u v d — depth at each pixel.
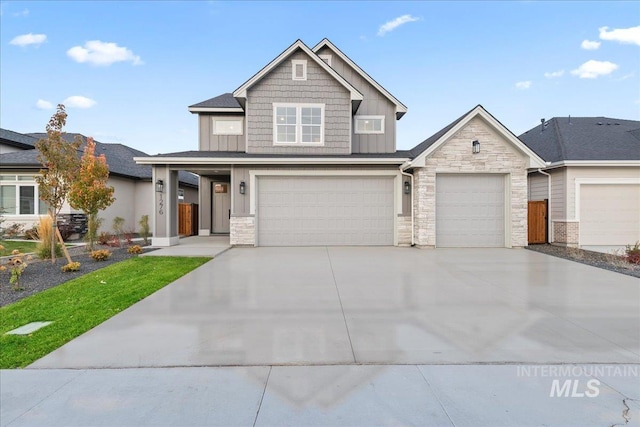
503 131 13.23
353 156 14.49
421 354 4.11
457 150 13.48
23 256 10.09
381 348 4.29
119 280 7.96
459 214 13.78
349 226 14.45
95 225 12.48
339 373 3.67
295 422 2.87
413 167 13.45
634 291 7.06
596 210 14.20
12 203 16.48
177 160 13.76
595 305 6.09
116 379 3.55
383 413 2.99
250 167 14.24
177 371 3.72
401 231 14.31
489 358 4.02
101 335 4.71
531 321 5.26
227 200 20.53
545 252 12.52
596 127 16.70
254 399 3.20
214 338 4.61
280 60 15.11
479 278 8.28
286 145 15.32
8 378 3.57
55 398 3.22
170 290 7.15
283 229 14.43
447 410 3.03
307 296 6.70
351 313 5.67
